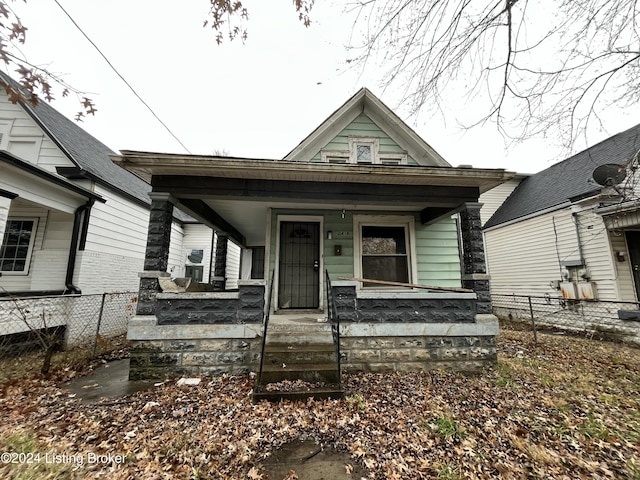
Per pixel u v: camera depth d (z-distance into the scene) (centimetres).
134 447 254
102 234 730
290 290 640
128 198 837
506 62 351
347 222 666
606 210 722
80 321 635
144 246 934
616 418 315
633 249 784
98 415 311
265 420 300
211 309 441
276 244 640
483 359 469
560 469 233
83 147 832
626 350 629
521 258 1084
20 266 669
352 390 375
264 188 480
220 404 335
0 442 253
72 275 644
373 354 454
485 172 476
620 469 233
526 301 1051
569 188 945
